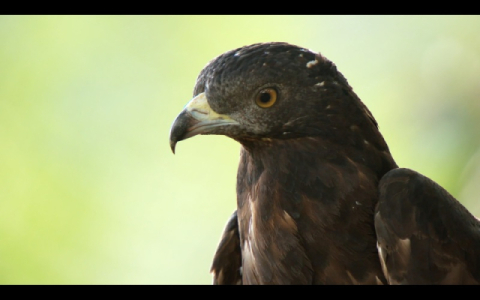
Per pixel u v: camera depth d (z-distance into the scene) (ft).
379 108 50.44
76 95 47.55
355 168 24.03
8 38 47.11
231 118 24.43
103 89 48.11
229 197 50.26
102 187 47.06
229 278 28.43
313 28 52.95
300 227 24.12
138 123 48.75
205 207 49.70
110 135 47.98
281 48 24.26
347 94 24.38
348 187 23.88
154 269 47.32
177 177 49.70
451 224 23.08
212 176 50.44
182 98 49.19
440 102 46.98
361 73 52.39
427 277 22.62
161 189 48.80
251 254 25.41
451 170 42.11
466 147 42.91
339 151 24.12
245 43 51.29
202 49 50.08
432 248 22.71
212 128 24.52
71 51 47.80
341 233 23.79
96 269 45.57
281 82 23.91
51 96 47.14
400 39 51.26
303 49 24.38
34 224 44.88
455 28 48.96
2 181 45.32
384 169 24.57
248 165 25.46
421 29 50.52
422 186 23.26
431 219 22.89
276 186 24.40
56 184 45.98
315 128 24.12
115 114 48.11
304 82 23.95
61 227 45.55
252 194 25.16
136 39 49.14
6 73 46.70
